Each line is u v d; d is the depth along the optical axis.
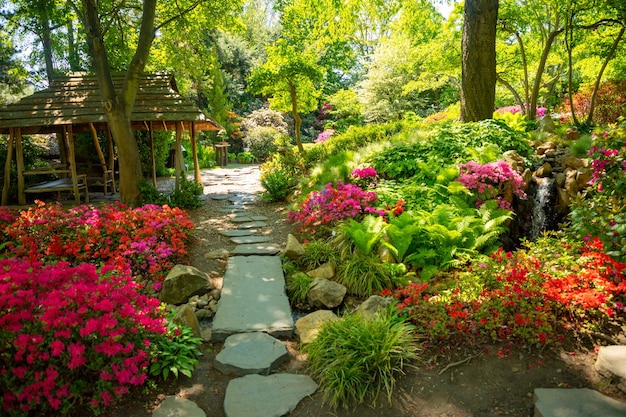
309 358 3.52
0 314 2.60
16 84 17.09
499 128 8.43
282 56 12.95
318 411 2.91
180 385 3.21
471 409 2.82
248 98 28.83
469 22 9.05
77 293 2.80
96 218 5.82
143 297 3.19
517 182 6.72
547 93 17.89
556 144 8.27
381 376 3.10
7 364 2.53
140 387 3.06
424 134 8.98
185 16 10.49
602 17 10.55
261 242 6.63
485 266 4.26
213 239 6.86
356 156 8.87
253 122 24.61
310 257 5.64
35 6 8.35
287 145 18.77
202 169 18.33
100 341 2.75
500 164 6.73
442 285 4.38
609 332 3.44
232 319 4.12
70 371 2.67
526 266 4.14
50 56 15.30
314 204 6.64
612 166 4.35
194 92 24.22
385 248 5.45
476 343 3.44
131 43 12.45
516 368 3.13
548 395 2.75
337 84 28.30
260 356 3.50
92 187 11.91
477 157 7.35
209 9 10.07
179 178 10.20
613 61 11.98
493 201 6.27
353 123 22.78
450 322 3.50
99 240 5.48
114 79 10.49
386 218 6.18
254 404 2.94
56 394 2.54
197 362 3.37
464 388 3.01
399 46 19.84
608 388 2.83
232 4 10.53
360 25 12.24
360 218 6.38
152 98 9.52
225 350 3.58
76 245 5.23
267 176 9.96
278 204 9.44
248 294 4.68
